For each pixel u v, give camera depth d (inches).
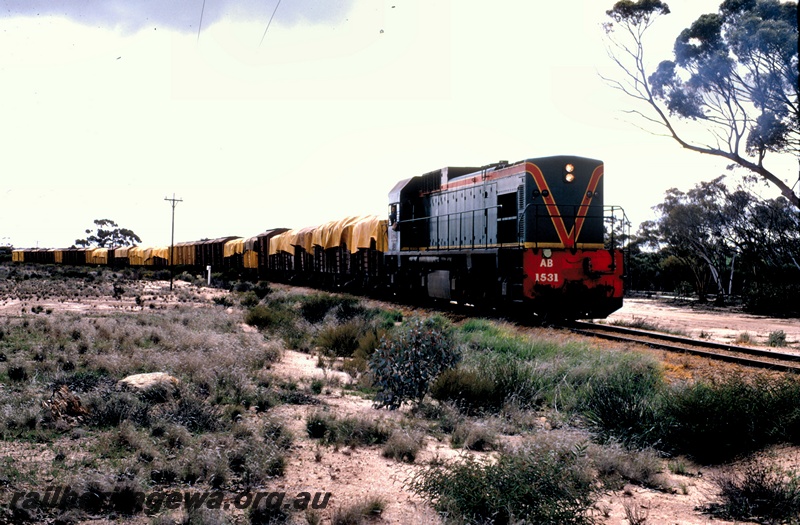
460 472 225.3
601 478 264.5
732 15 1030.4
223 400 362.3
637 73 1137.4
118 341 553.6
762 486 235.3
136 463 239.8
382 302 1128.2
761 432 298.7
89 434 279.4
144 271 2384.4
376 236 1181.1
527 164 719.7
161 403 342.3
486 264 804.0
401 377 387.9
